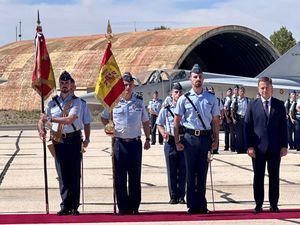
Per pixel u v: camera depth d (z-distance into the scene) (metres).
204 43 57.91
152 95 31.00
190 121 9.53
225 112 21.56
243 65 59.22
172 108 10.99
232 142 21.66
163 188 12.62
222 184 13.15
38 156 19.95
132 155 9.72
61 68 56.78
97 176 14.45
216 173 15.08
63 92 9.50
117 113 9.73
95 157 19.45
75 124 9.53
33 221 8.95
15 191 12.15
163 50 50.91
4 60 63.47
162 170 15.81
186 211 9.93
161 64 48.78
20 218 9.18
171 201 10.80
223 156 19.81
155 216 9.37
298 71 39.09
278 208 10.05
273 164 9.57
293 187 12.66
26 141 27.55
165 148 10.94
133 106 9.77
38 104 57.00
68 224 8.71
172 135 10.81
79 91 43.16
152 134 24.83
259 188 9.64
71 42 62.38
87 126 9.79
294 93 22.45
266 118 9.51
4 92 59.62
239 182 13.45
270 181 9.66
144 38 55.59
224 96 34.12
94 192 12.05
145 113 9.99
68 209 9.58
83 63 56.12
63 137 9.51
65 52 59.69
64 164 9.53
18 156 19.98
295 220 8.91
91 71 54.47
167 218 9.16
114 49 55.38
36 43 9.46
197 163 9.59
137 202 9.72
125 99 9.80
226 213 9.60
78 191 9.60
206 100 9.55
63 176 9.56
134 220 9.01
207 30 51.44
